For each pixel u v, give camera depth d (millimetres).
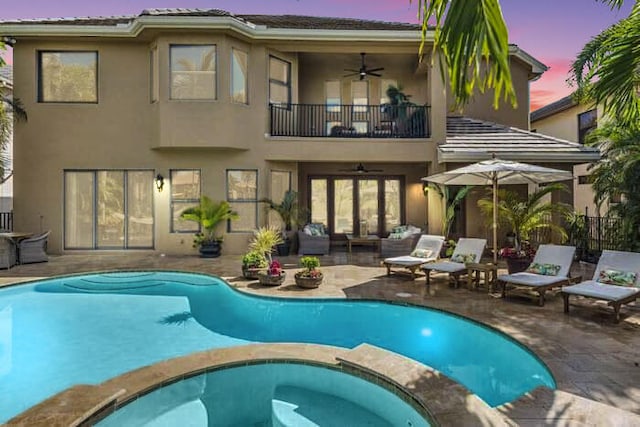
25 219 13305
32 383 4770
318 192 16188
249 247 13406
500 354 5570
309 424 3977
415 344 5941
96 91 13430
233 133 12852
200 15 12742
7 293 8773
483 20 1528
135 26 12328
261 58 13438
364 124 16078
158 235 13383
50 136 13320
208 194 13336
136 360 5414
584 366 4547
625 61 3881
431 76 13648
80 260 12109
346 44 13406
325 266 11078
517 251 9109
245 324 6844
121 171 13609
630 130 8422
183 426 3877
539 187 14148
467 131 14070
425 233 14086
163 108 12641
